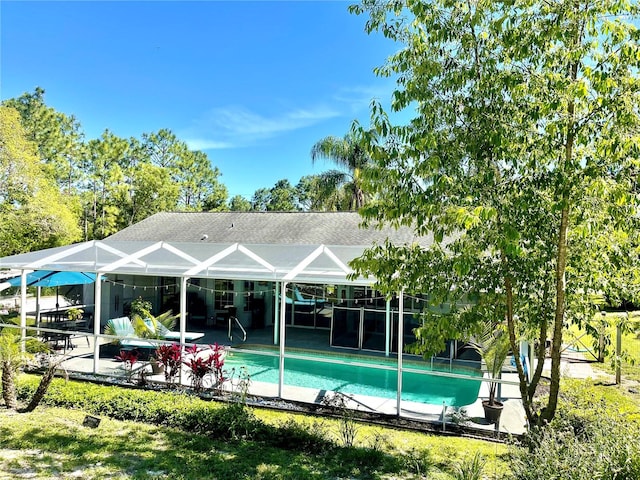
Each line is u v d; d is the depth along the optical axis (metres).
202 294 25.61
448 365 17.19
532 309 8.18
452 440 10.40
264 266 16.30
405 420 11.66
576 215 6.63
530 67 7.07
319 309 24.45
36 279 20.58
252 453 9.17
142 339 14.93
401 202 7.23
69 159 48.22
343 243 22.17
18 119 33.06
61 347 18.17
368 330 20.20
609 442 5.91
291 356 13.09
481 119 7.00
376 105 7.24
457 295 7.87
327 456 9.16
